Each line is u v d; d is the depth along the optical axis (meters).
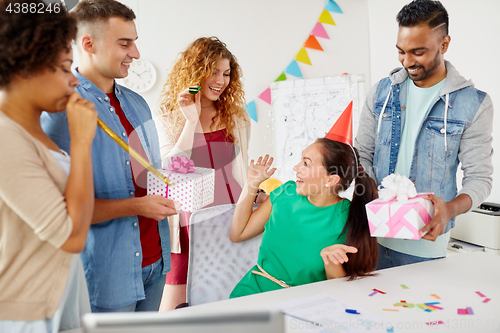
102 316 0.44
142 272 1.20
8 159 0.65
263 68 3.05
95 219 1.01
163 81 2.84
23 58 0.70
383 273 1.15
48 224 0.68
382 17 2.90
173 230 1.66
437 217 1.09
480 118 1.35
